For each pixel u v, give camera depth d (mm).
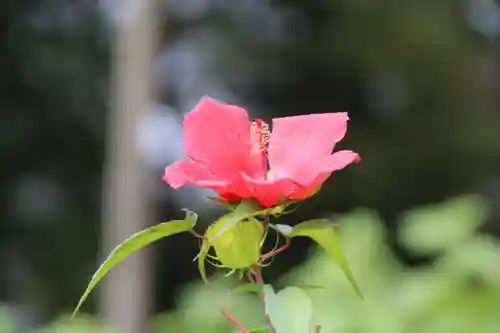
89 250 4855
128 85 2957
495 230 4688
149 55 2949
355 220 2350
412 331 2107
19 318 4660
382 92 4980
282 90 4934
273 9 4887
